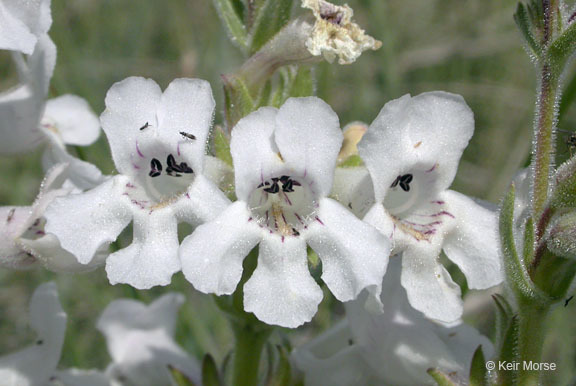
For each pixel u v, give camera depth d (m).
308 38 0.13
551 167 0.13
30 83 0.15
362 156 0.12
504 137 0.23
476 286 0.13
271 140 0.12
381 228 0.12
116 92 0.13
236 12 0.14
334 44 0.13
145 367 0.16
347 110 0.23
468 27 0.25
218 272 0.12
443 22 0.25
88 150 0.18
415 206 0.13
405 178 0.13
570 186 0.12
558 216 0.13
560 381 0.18
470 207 0.13
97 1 0.24
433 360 0.14
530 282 0.12
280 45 0.13
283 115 0.12
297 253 0.12
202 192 0.12
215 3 0.14
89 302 0.20
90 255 0.12
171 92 0.13
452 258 0.13
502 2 0.25
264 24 0.14
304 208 0.13
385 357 0.14
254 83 0.14
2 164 0.21
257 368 0.14
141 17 0.24
